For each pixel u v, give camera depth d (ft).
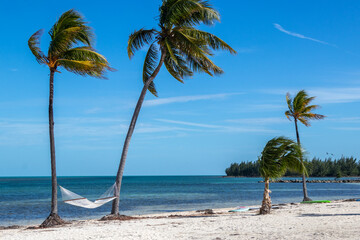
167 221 53.21
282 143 56.08
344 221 42.86
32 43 52.19
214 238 33.63
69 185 351.87
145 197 149.18
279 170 56.80
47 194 185.16
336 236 31.55
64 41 51.88
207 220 51.90
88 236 37.83
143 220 56.49
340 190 202.39
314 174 539.29
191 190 221.46
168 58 69.62
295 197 138.72
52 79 54.60
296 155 55.36
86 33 55.52
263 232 36.45
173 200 130.31
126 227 45.65
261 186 293.64
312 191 192.95
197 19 63.62
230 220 49.90
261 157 57.93
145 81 68.33
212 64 62.95
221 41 63.72
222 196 152.56
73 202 51.34
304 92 93.30
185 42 61.26
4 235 42.52
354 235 31.76
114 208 61.72
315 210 61.26
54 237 37.91
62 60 52.60
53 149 54.60
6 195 175.22
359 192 176.24
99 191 221.25
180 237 35.22
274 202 113.09
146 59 67.56
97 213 88.84
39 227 52.54
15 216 83.82
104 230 42.65
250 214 60.39
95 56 53.72
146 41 66.33
